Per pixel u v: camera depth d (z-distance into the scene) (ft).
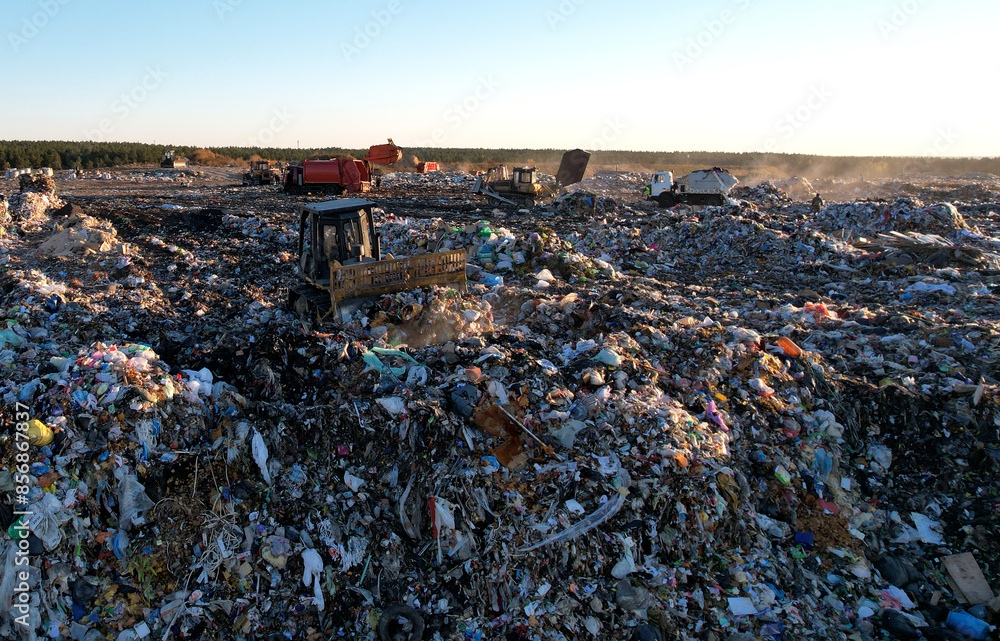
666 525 20.06
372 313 30.32
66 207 67.56
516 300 39.65
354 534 20.04
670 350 28.84
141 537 18.67
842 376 27.86
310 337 26.32
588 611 18.22
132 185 140.77
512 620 18.06
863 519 22.09
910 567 20.17
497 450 21.81
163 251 55.62
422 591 18.89
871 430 25.50
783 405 25.34
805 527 21.59
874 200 73.92
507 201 100.94
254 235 66.18
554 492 20.53
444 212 91.76
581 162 109.29
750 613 18.31
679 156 324.19
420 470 21.31
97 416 20.12
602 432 22.67
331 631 17.87
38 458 18.71
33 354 26.35
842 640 17.79
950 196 110.83
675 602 18.49
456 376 24.75
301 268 35.22
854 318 35.88
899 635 17.81
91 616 17.28
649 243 64.80
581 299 37.47
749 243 59.98
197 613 17.48
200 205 93.71
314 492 20.97
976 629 17.85
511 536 19.48
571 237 63.26
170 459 20.17
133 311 35.42
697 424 23.38
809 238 57.36
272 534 19.33
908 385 26.25
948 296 40.60
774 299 42.27
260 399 23.80
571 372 26.50
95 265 47.50
